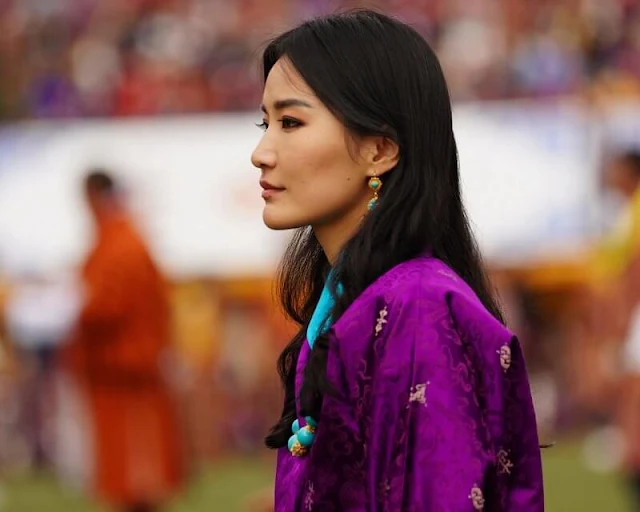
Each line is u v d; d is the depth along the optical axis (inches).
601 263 821.2
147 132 1074.1
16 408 1053.8
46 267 1072.8
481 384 218.2
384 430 215.8
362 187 231.5
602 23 1352.1
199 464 1009.5
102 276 764.6
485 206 1044.5
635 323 715.4
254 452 1055.0
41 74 1392.7
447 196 233.3
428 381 214.2
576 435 1062.4
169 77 1306.6
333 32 231.3
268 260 1057.5
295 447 230.8
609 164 1025.5
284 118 231.0
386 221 228.1
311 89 228.5
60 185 1080.8
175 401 799.1
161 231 1066.7
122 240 770.8
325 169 228.5
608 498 793.6
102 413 776.3
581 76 1269.7
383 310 220.7
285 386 254.4
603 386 947.3
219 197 1064.8
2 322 1064.2
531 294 1061.1
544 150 1040.2
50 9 1462.8
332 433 219.5
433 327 217.3
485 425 215.5
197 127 1070.4
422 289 220.4
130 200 1069.8
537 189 1037.8
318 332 233.6
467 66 1267.2
